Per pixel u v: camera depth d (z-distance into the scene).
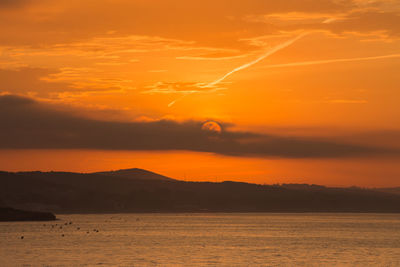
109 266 139.75
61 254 167.00
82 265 141.25
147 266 140.12
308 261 153.00
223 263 147.00
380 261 154.00
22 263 144.62
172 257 160.75
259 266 141.88
